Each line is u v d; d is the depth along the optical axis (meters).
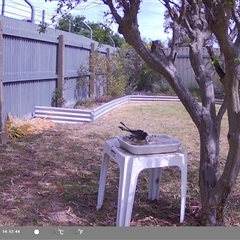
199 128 2.90
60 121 7.43
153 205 3.38
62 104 8.43
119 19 2.68
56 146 5.48
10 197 3.44
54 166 4.49
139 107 10.38
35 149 5.25
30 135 6.11
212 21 2.14
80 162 4.71
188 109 2.90
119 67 12.07
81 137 6.16
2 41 5.66
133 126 7.34
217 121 2.92
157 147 2.71
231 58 2.24
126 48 13.20
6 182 3.84
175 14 3.03
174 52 2.89
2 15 5.99
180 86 2.86
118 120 8.00
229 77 2.31
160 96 12.14
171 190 3.79
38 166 4.45
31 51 7.06
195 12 3.21
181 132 6.88
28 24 6.78
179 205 3.38
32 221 2.94
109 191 3.71
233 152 2.55
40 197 3.48
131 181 2.63
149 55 2.76
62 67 8.39
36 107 7.39
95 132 6.60
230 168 2.64
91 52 10.64
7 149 5.18
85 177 4.14
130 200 2.64
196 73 3.04
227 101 2.42
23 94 6.85
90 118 7.55
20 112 6.75
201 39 3.12
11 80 6.22
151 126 7.42
